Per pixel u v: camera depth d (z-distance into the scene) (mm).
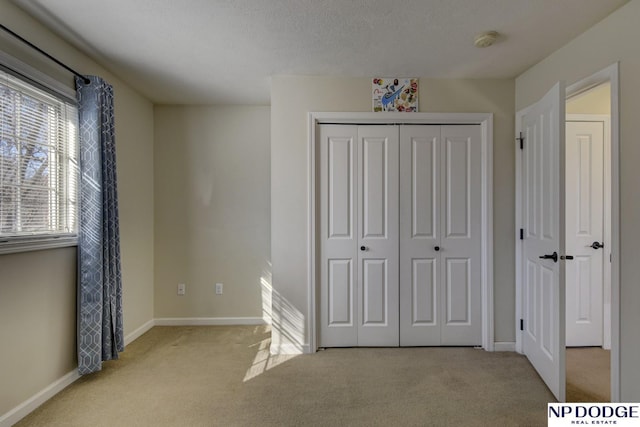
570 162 2783
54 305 2074
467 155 2775
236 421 1809
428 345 2789
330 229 2773
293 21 1929
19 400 1834
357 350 2736
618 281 1781
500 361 2520
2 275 1750
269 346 2854
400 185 2773
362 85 2713
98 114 2266
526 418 1823
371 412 1884
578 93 2143
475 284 2781
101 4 1769
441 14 1857
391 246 2775
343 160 2762
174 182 3426
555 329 2010
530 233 2477
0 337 1738
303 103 2701
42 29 1974
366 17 1889
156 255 3414
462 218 2775
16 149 1842
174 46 2221
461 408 1918
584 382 2225
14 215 1834
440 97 2730
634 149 1719
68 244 2152
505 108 2729
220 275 3449
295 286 2709
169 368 2434
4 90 1771
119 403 1978
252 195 3461
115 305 2436
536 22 1935
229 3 1759
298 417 1841
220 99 3270
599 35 1928
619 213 1785
